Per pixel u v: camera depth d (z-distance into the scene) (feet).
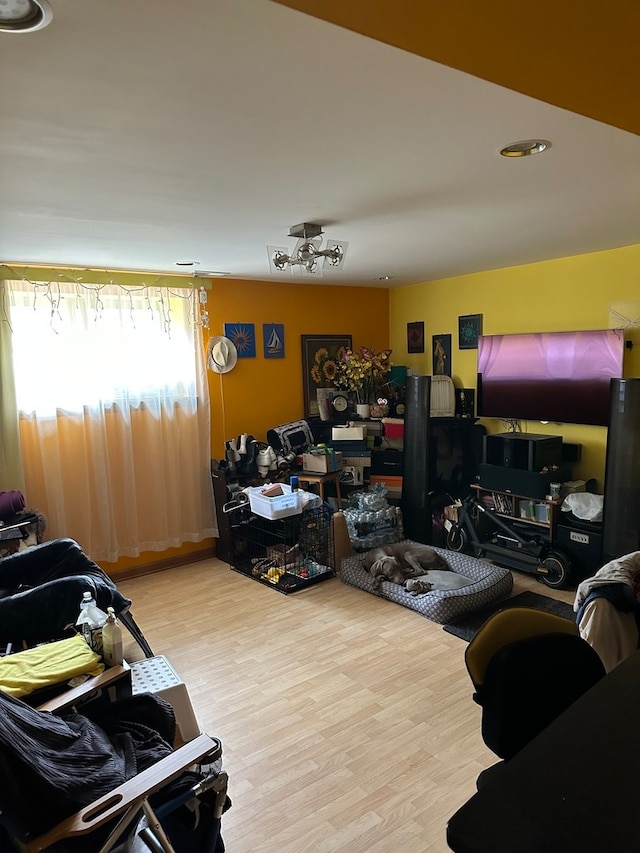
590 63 3.44
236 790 7.00
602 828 2.22
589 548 12.21
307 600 12.53
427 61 4.08
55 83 4.31
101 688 6.08
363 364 16.65
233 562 14.82
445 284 16.52
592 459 13.47
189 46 3.83
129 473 13.88
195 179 6.75
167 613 12.12
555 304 13.74
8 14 3.35
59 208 7.91
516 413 14.58
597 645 7.00
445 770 7.25
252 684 9.31
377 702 8.71
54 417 12.81
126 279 13.60
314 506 14.15
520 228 9.97
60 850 4.56
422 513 15.34
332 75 4.30
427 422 15.05
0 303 12.10
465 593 11.44
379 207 8.27
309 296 16.90
